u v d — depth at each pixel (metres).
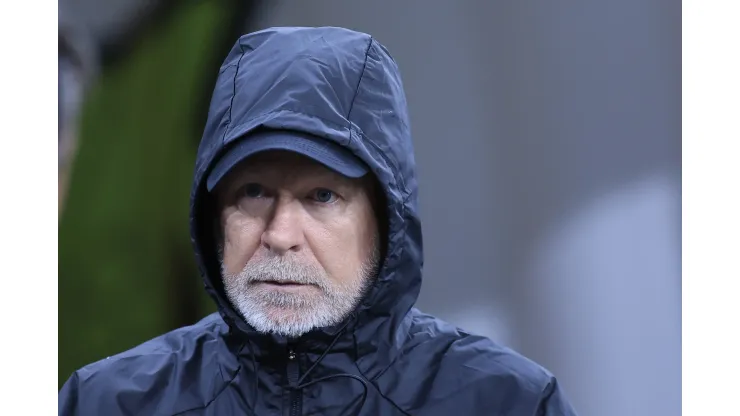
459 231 8.01
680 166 7.38
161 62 7.45
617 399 7.59
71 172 7.36
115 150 7.39
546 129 7.75
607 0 7.52
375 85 4.17
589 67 7.59
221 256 4.23
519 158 7.86
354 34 4.30
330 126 3.93
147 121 7.42
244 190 4.04
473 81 7.88
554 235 7.77
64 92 7.37
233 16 7.53
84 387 4.40
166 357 4.46
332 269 3.96
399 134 4.20
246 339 4.16
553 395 4.19
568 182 7.71
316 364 4.10
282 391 4.13
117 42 7.45
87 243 7.28
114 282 7.29
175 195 7.42
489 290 7.98
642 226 7.50
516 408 4.10
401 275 4.20
